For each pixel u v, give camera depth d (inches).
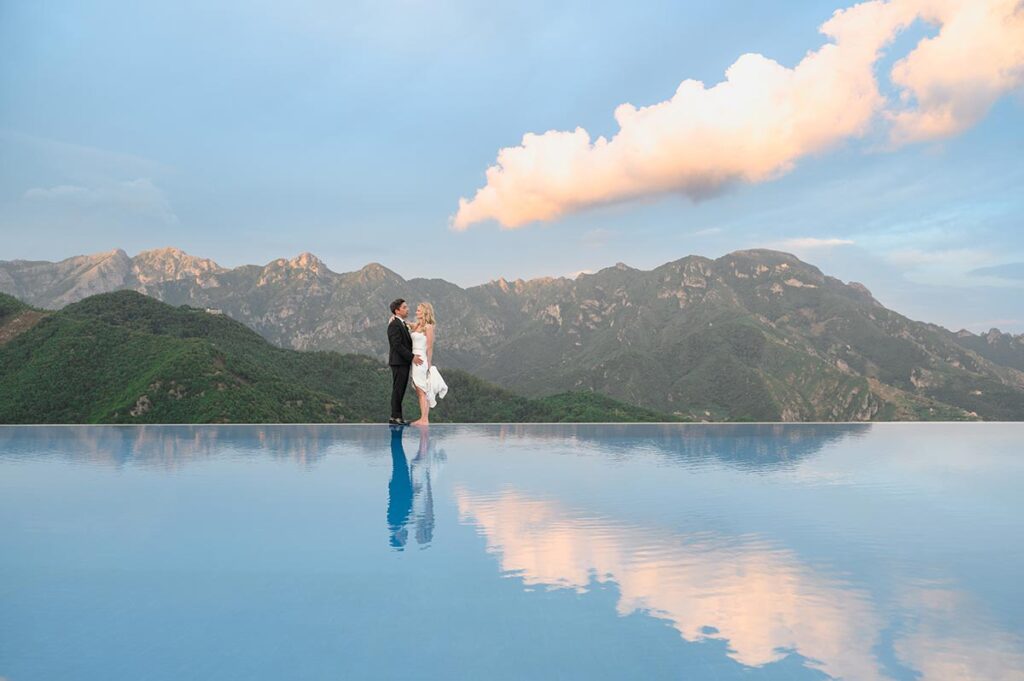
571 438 420.5
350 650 80.2
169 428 512.4
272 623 89.2
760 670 74.4
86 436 428.5
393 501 181.3
